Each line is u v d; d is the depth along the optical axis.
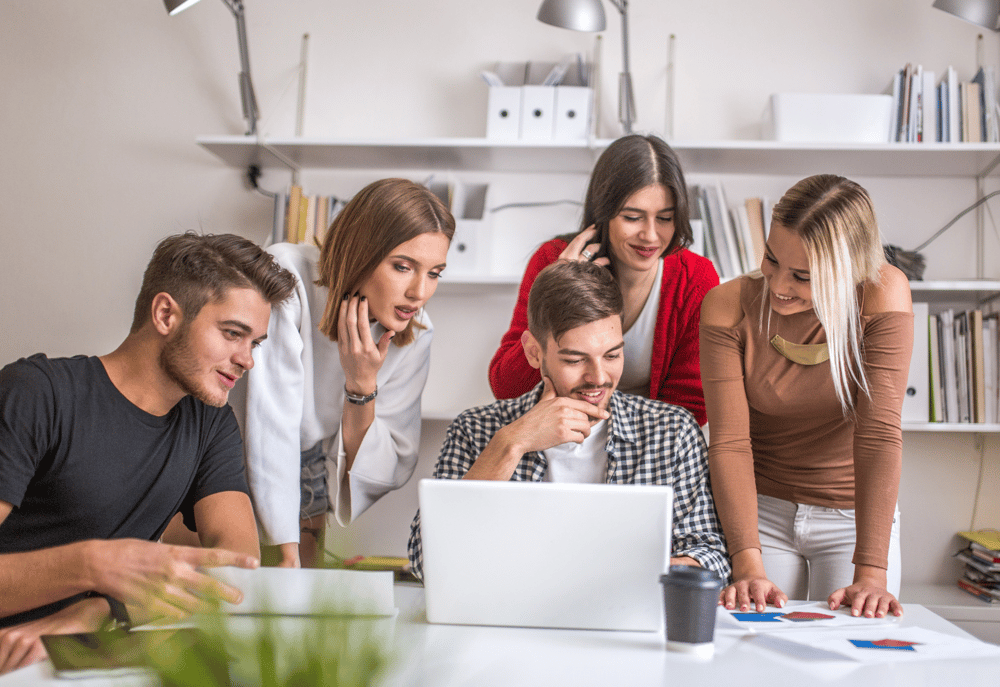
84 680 0.78
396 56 2.75
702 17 2.66
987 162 2.42
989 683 0.82
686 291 1.80
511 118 2.47
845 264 1.30
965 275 2.55
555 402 1.29
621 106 2.46
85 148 2.79
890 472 1.33
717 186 2.42
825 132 2.37
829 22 2.62
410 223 1.53
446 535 1.00
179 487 1.30
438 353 2.67
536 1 2.72
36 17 2.84
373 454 1.72
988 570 2.27
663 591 0.93
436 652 0.89
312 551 1.78
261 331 1.25
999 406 2.31
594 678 0.82
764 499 1.62
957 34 2.57
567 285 1.33
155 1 2.82
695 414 1.81
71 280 2.76
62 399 1.17
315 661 0.55
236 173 2.75
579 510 0.98
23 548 1.20
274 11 2.79
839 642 0.95
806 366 1.43
